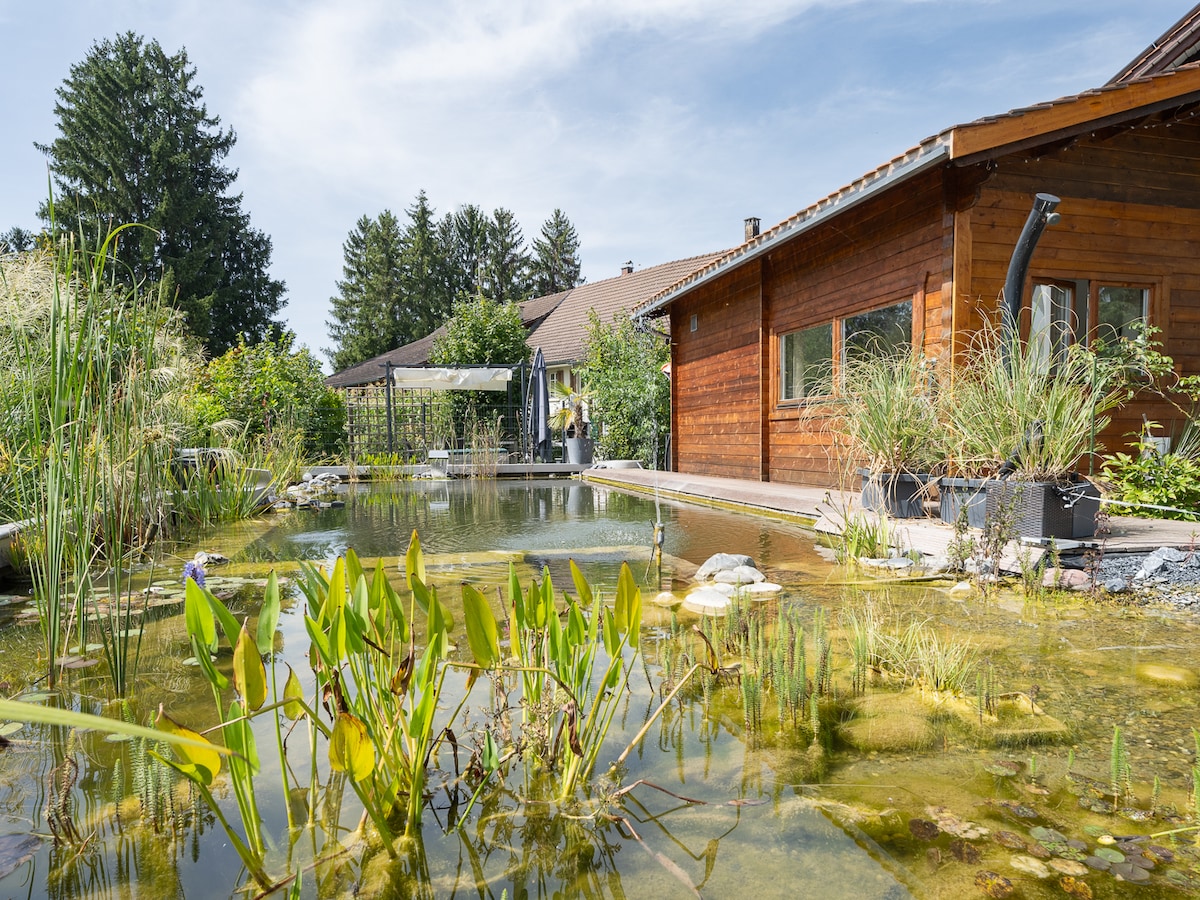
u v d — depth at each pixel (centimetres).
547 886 118
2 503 378
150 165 2958
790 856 126
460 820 139
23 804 146
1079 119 542
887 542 429
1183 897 114
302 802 146
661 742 174
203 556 405
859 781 154
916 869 122
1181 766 160
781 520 640
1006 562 364
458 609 303
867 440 515
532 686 171
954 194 586
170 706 198
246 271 3422
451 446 1634
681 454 1191
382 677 145
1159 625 278
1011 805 143
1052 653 241
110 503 242
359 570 156
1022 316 596
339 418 1530
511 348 1825
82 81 2930
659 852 127
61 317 237
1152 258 632
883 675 218
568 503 854
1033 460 398
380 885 118
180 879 120
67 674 228
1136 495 505
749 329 945
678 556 444
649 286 2238
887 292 675
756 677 189
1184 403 631
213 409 1098
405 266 4697
